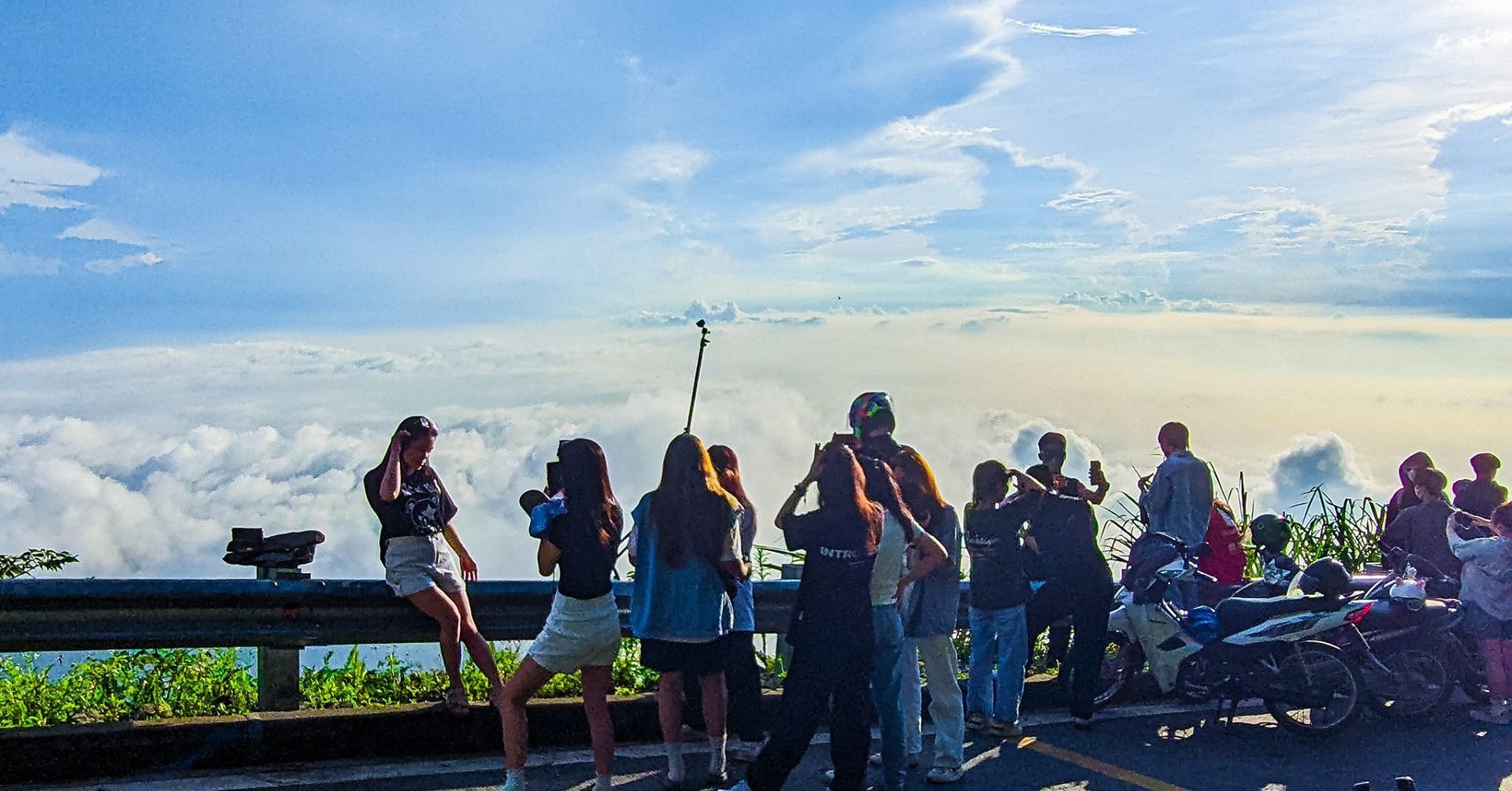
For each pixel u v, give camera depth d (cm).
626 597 798
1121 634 906
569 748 773
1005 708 820
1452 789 727
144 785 667
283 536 727
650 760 755
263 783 677
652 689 857
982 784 727
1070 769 759
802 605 641
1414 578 920
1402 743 823
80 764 673
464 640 750
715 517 670
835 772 654
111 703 763
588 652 640
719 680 711
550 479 700
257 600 705
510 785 654
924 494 723
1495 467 1023
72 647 667
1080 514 853
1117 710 905
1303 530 1234
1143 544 896
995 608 816
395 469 734
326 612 729
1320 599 827
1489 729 862
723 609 679
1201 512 921
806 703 630
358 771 706
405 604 749
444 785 684
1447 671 883
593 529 642
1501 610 871
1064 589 851
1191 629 855
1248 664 827
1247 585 888
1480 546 879
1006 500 825
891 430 745
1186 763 772
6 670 784
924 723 859
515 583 778
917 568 682
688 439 682
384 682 829
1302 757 789
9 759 659
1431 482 962
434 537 739
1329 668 812
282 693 745
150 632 684
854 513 642
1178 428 935
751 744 762
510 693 652
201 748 697
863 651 638
